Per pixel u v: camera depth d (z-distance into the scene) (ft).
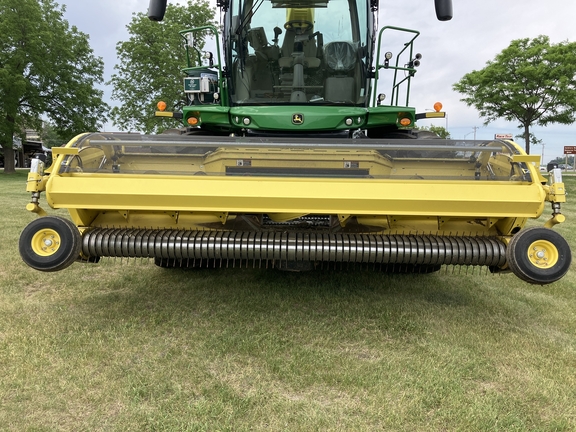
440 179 9.49
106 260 16.55
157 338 9.93
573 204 44.14
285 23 13.44
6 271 14.71
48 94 88.53
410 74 14.02
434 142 10.16
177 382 8.08
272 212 9.18
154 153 10.48
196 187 9.09
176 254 9.62
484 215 9.04
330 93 13.73
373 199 8.94
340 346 9.77
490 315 11.84
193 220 10.57
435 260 9.49
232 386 8.02
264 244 9.49
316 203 9.04
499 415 7.32
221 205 9.12
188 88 13.39
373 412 7.30
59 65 87.45
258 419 7.11
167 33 74.13
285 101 13.76
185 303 12.17
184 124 12.47
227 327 10.54
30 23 80.89
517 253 8.83
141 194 9.04
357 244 9.47
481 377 8.57
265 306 12.05
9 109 80.53
